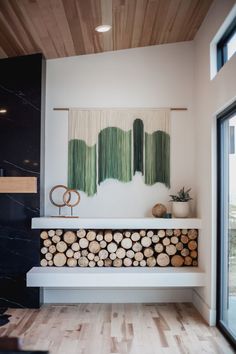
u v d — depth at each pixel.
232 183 3.45
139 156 4.53
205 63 3.96
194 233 4.25
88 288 4.43
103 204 4.51
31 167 4.27
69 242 4.21
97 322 3.68
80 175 4.52
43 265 4.23
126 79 4.58
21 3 3.17
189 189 4.38
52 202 4.37
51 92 4.58
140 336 3.31
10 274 4.20
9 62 4.37
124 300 4.43
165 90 4.56
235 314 3.26
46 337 3.26
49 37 3.93
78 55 4.58
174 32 4.26
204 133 4.01
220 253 3.64
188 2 3.54
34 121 4.29
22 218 4.23
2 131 4.30
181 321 3.74
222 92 3.34
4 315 3.89
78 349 3.01
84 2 3.26
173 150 4.55
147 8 3.54
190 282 3.90
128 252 4.22
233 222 3.41
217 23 3.48
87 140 4.54
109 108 4.57
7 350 1.40
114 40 4.25
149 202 4.52
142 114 4.55
